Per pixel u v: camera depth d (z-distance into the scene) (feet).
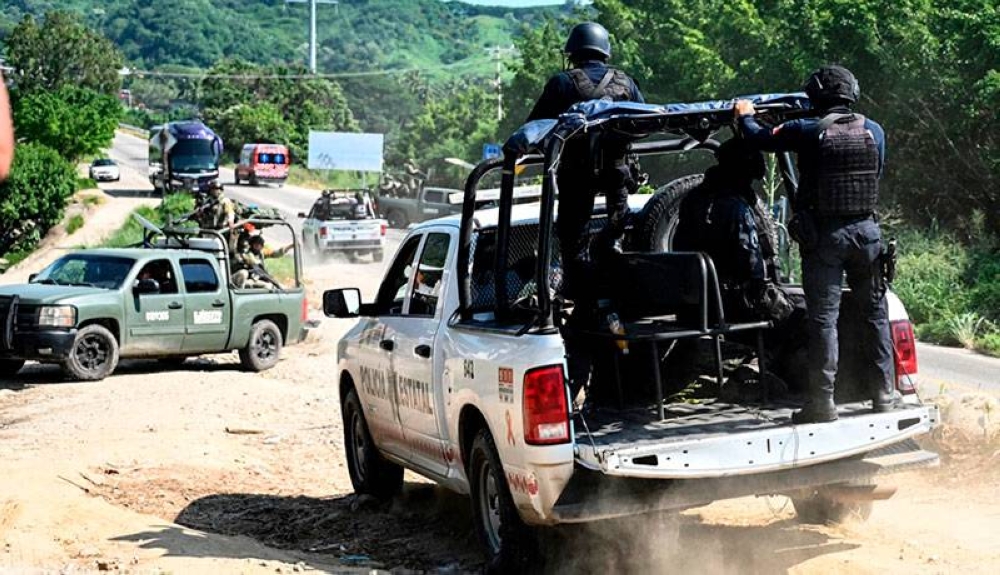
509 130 221.66
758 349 23.17
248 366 60.85
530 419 21.06
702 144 26.89
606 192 24.34
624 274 23.54
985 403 32.30
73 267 58.85
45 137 215.51
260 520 30.60
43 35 387.75
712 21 153.17
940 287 81.97
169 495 33.24
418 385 26.53
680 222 24.09
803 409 22.12
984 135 106.11
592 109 21.93
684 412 23.03
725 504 28.48
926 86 107.76
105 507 30.22
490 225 26.03
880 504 27.84
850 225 22.08
